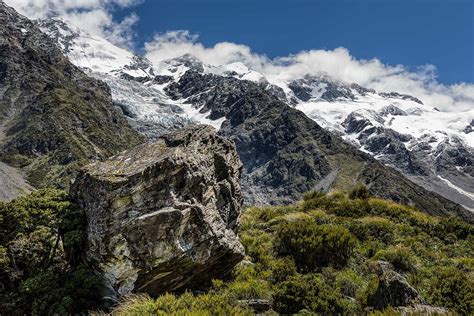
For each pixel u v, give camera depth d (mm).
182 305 15594
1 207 18156
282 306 16750
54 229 17797
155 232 16516
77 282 16672
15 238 17469
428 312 15969
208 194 18844
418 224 27453
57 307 16078
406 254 21828
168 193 17047
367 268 21000
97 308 16422
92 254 16875
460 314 17297
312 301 16922
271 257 21625
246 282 18828
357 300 18031
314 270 20391
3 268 16719
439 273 20828
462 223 27547
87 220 17641
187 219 17141
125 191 16750
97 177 17453
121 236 16516
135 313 14930
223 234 18562
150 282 16953
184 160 17688
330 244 21219
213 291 17781
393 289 17125
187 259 17062
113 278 16609
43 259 17438
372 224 26000
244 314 15508
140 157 18438
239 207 21578
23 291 16375
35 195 19000
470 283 18891
